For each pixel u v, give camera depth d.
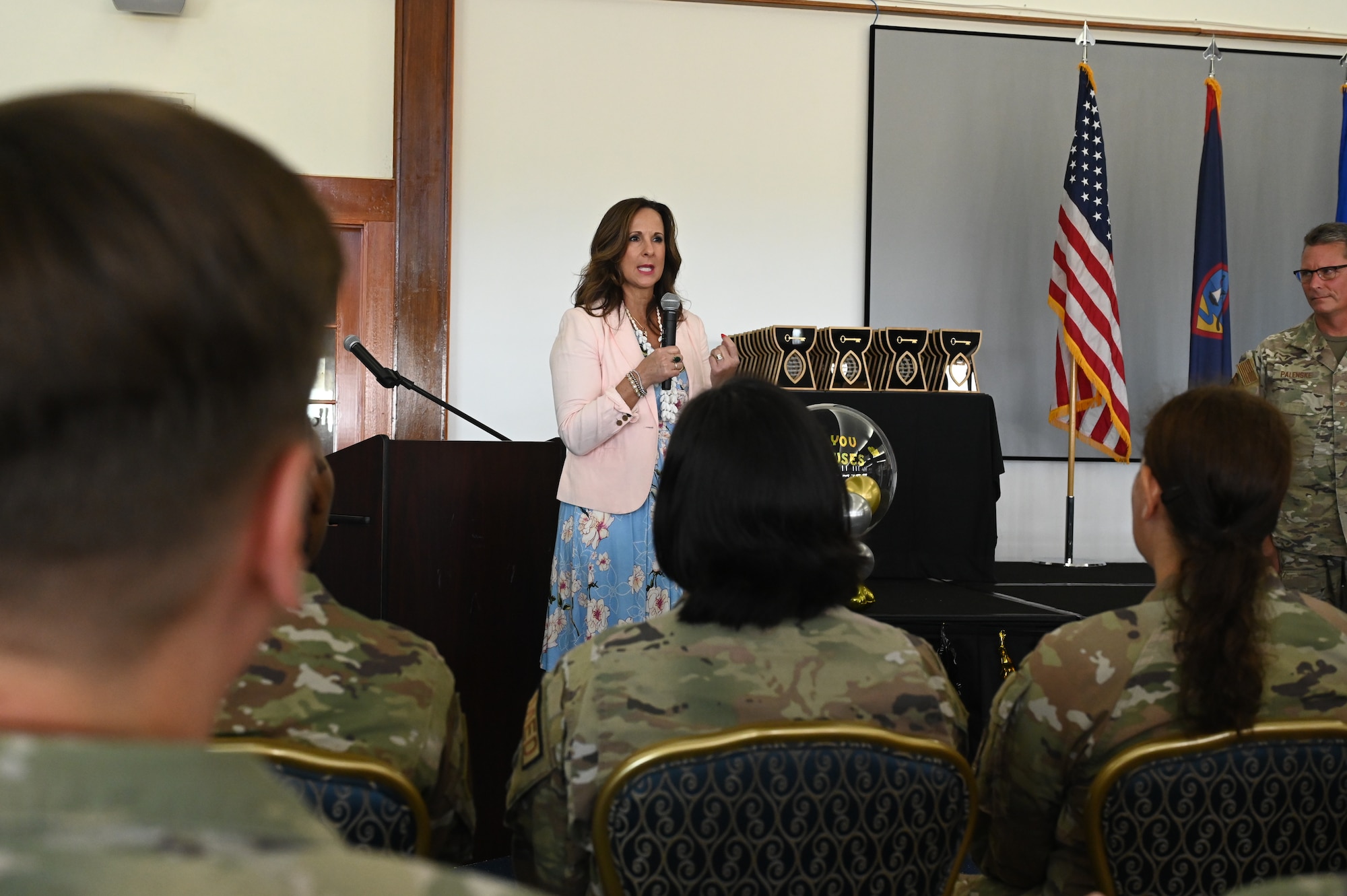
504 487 2.66
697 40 4.67
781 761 1.04
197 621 0.31
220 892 0.25
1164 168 4.83
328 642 1.03
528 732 1.23
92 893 0.24
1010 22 4.83
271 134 4.41
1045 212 4.81
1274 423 1.19
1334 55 4.94
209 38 4.36
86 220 0.26
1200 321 4.35
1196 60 4.85
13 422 0.25
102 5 4.28
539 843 1.22
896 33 4.73
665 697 1.11
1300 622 1.19
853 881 1.07
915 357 3.16
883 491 2.32
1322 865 1.15
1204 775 1.10
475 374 4.54
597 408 2.44
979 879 1.44
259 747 0.92
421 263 4.39
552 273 4.58
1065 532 4.62
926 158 4.75
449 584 2.60
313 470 1.06
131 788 0.26
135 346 0.26
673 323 2.55
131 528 0.27
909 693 1.14
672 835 1.03
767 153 4.72
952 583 2.86
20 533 0.26
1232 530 1.17
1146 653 1.18
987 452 3.01
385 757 1.01
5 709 0.28
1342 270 3.12
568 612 2.50
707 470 1.14
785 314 4.73
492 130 4.54
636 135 4.63
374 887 0.27
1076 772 1.22
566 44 4.58
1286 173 4.88
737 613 1.13
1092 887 1.23
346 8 4.46
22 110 0.27
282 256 0.29
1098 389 4.15
